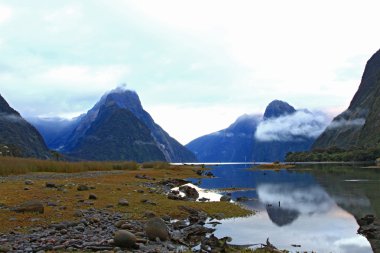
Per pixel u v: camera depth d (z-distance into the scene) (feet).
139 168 398.21
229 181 292.20
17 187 129.18
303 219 111.96
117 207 108.78
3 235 68.59
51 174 218.79
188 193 177.27
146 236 76.18
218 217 113.50
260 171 513.45
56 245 63.31
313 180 277.03
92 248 62.95
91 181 181.47
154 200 129.49
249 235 89.35
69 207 100.53
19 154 622.54
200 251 68.33
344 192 183.62
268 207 136.87
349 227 99.91
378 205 138.72
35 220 81.56
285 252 71.82
